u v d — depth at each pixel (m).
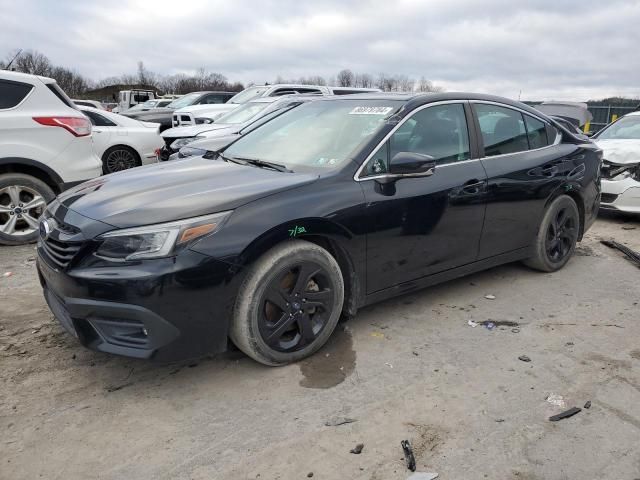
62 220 3.14
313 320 3.43
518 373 3.30
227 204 3.00
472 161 4.18
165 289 2.77
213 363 3.37
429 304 4.33
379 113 3.96
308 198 3.24
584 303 4.42
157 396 3.02
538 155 4.71
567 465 2.50
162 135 10.99
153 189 3.29
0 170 5.79
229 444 2.63
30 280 4.84
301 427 2.76
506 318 4.10
